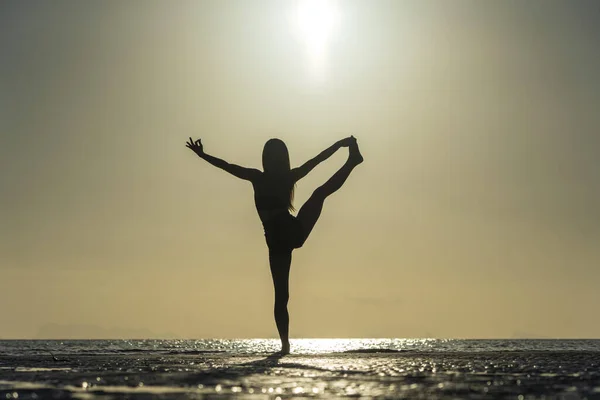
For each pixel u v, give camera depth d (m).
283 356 10.96
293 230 12.55
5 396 5.14
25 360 10.05
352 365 8.28
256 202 12.74
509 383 6.07
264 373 7.04
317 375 6.80
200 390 5.51
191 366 8.12
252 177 12.71
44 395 5.19
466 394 5.24
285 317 12.51
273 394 5.25
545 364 8.48
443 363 8.66
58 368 7.99
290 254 12.65
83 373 7.13
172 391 5.44
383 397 5.07
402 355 11.09
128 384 5.97
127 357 10.98
